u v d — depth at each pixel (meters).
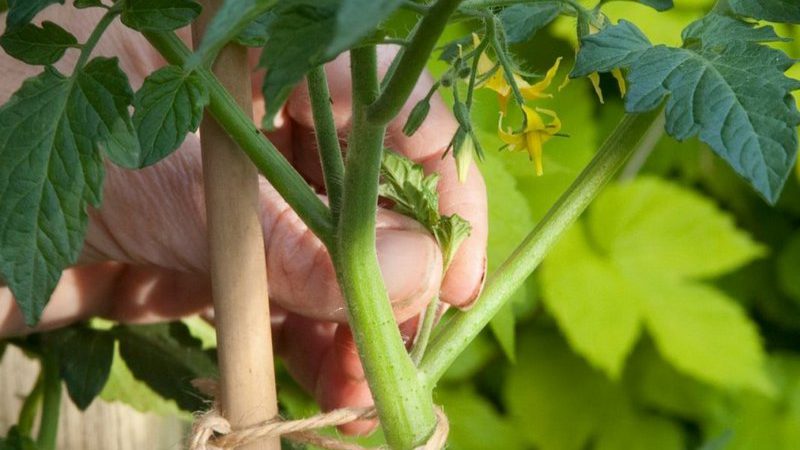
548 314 0.81
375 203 0.41
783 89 0.39
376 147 0.40
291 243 0.48
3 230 0.39
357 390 0.55
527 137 0.44
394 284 0.45
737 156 0.38
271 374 0.43
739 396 0.83
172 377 0.55
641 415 0.81
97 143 0.39
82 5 0.40
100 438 0.61
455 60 0.42
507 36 0.45
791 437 0.81
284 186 0.42
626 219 0.77
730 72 0.39
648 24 0.70
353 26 0.31
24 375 0.61
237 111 0.41
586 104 0.72
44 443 0.55
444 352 0.44
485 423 0.76
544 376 0.80
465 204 0.51
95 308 0.56
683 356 0.76
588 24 0.43
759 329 0.89
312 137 0.54
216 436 0.43
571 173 0.71
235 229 0.42
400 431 0.43
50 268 0.39
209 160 0.42
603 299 0.75
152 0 0.40
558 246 0.76
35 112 0.39
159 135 0.39
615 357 0.74
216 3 0.41
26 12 0.40
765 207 0.88
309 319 0.56
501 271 0.45
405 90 0.38
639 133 0.45
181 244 0.50
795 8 0.42
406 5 0.37
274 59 0.34
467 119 0.41
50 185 0.39
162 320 0.56
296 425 0.43
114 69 0.39
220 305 0.43
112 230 0.50
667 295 0.76
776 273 0.88
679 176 0.86
